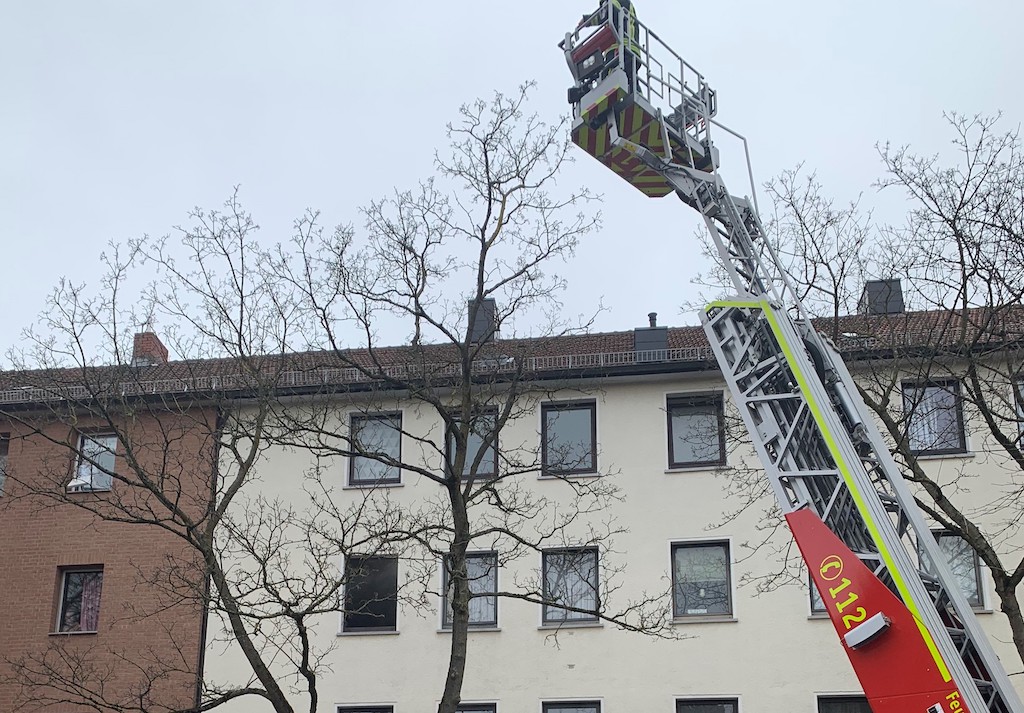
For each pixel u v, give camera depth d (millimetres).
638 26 12531
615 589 21250
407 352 19188
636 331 26219
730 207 12094
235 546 23750
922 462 22547
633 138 12109
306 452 24641
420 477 24234
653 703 22156
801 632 22094
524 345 18359
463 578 14930
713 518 23188
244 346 17500
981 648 9703
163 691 23281
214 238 17422
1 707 23625
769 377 11227
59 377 20812
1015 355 17703
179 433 24656
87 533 24578
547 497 23688
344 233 19609
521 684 22641
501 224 15883
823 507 10586
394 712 22875
